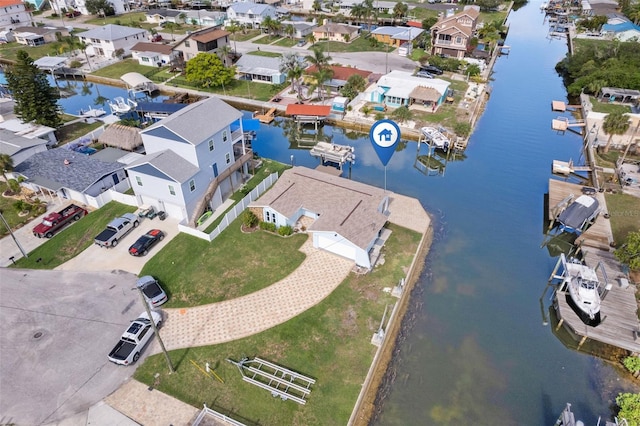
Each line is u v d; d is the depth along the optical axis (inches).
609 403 1119.6
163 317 1309.1
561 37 4783.5
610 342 1213.1
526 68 3816.4
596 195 1895.9
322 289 1405.0
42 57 3868.1
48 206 1862.7
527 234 1754.4
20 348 1208.8
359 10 4623.5
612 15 4630.9
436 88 2871.6
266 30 4638.3
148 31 4554.6
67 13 5580.7
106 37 3897.6
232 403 1066.7
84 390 1095.0
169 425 1016.9
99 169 1927.9
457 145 2401.6
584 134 2581.2
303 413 1042.1
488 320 1364.4
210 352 1194.6
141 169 1656.0
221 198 1882.4
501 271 1561.3
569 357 1251.2
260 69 3314.5
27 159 2030.0
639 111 2699.3
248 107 2974.9
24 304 1358.3
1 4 4751.5
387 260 1539.1
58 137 2463.1
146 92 3230.8
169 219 1756.9
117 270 1497.3
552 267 1584.6
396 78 3006.9
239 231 1685.5
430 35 4074.8
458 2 5915.4
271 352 1193.4
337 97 2871.6
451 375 1187.9
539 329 1339.8
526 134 2615.7
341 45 4195.4
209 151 1736.0
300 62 3341.5
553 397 1134.4
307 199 1705.2
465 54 3732.8
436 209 1905.8
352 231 1497.3
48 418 1032.2
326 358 1178.0
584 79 3056.1
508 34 4982.8
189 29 4891.7
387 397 1125.7
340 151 2194.9
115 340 1232.2
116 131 2258.9
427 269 1560.0
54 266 1524.4
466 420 1074.7
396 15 4911.4
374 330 1264.8
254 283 1429.6
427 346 1272.1
